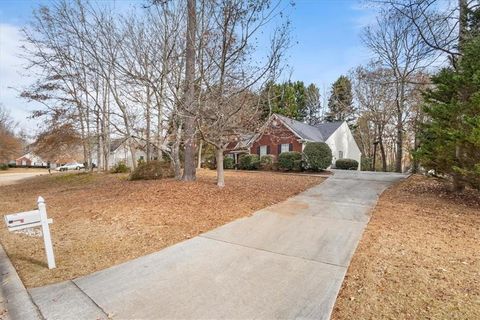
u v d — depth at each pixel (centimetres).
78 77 1575
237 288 319
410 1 1023
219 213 650
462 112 732
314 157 1745
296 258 404
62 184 1559
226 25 743
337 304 286
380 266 370
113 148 3028
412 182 1123
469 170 739
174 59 911
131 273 361
